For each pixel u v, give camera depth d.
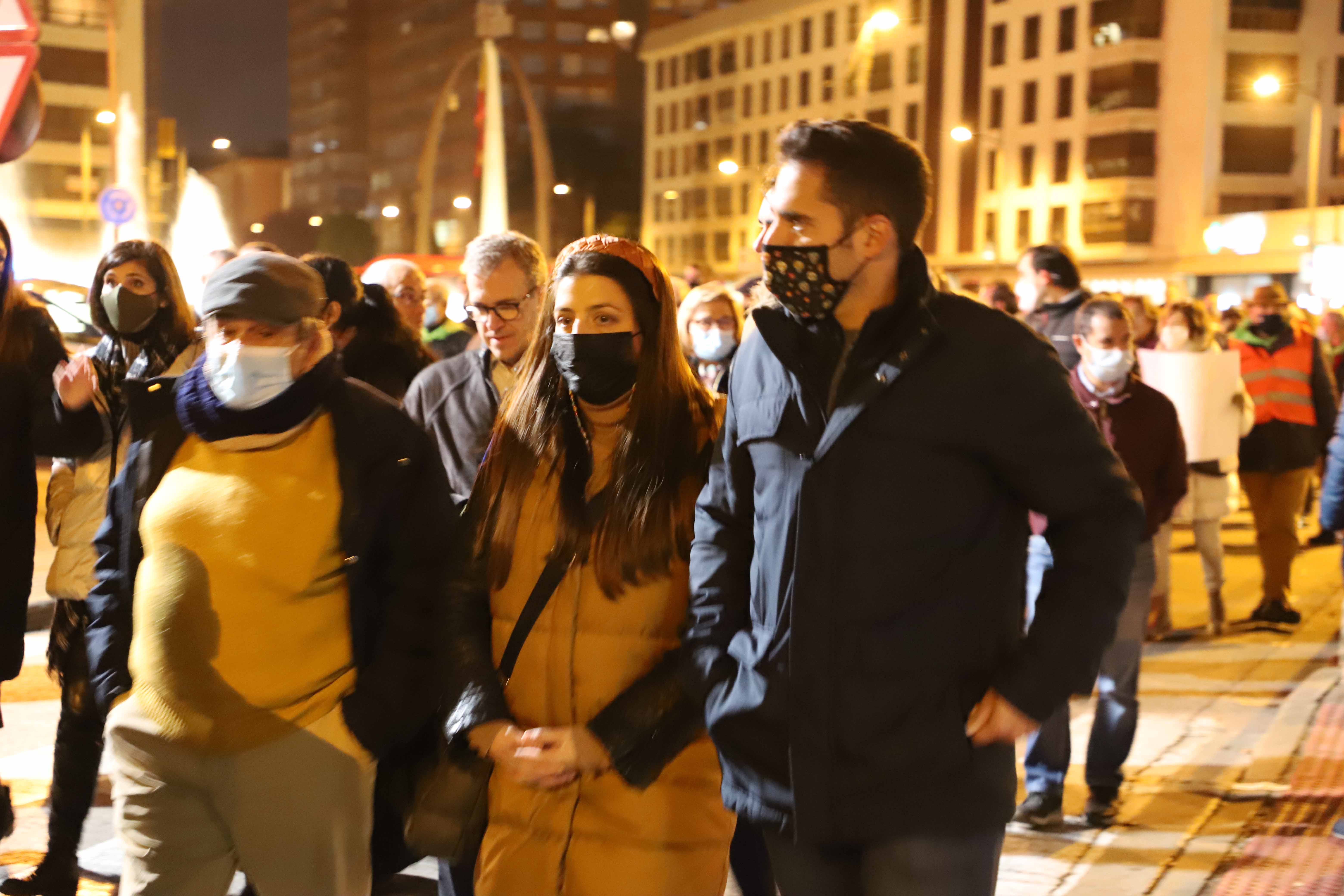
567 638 2.65
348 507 2.63
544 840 2.66
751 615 2.40
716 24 77.00
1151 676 7.08
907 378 2.21
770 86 72.75
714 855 2.74
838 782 2.23
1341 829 4.70
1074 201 54.88
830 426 2.23
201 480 2.61
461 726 2.60
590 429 2.78
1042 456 2.21
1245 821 4.93
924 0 60.56
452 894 3.00
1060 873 4.42
